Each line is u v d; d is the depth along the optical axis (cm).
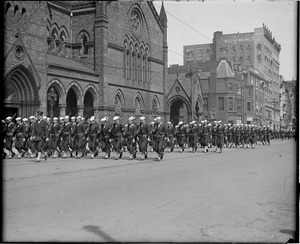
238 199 902
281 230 655
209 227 670
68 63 3319
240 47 3369
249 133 3212
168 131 2789
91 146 2156
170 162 1880
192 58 4181
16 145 2119
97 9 3541
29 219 724
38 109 2617
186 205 841
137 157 2217
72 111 3353
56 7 3466
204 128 2756
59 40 3525
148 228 664
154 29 4422
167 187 1079
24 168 1579
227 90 3572
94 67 3541
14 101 2536
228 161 1916
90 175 1350
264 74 2895
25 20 2473
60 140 2214
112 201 881
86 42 3597
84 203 861
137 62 4066
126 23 3900
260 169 1528
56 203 859
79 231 652
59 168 1578
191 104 4159
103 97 3488
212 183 1153
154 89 4309
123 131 2103
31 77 2531
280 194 956
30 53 2558
